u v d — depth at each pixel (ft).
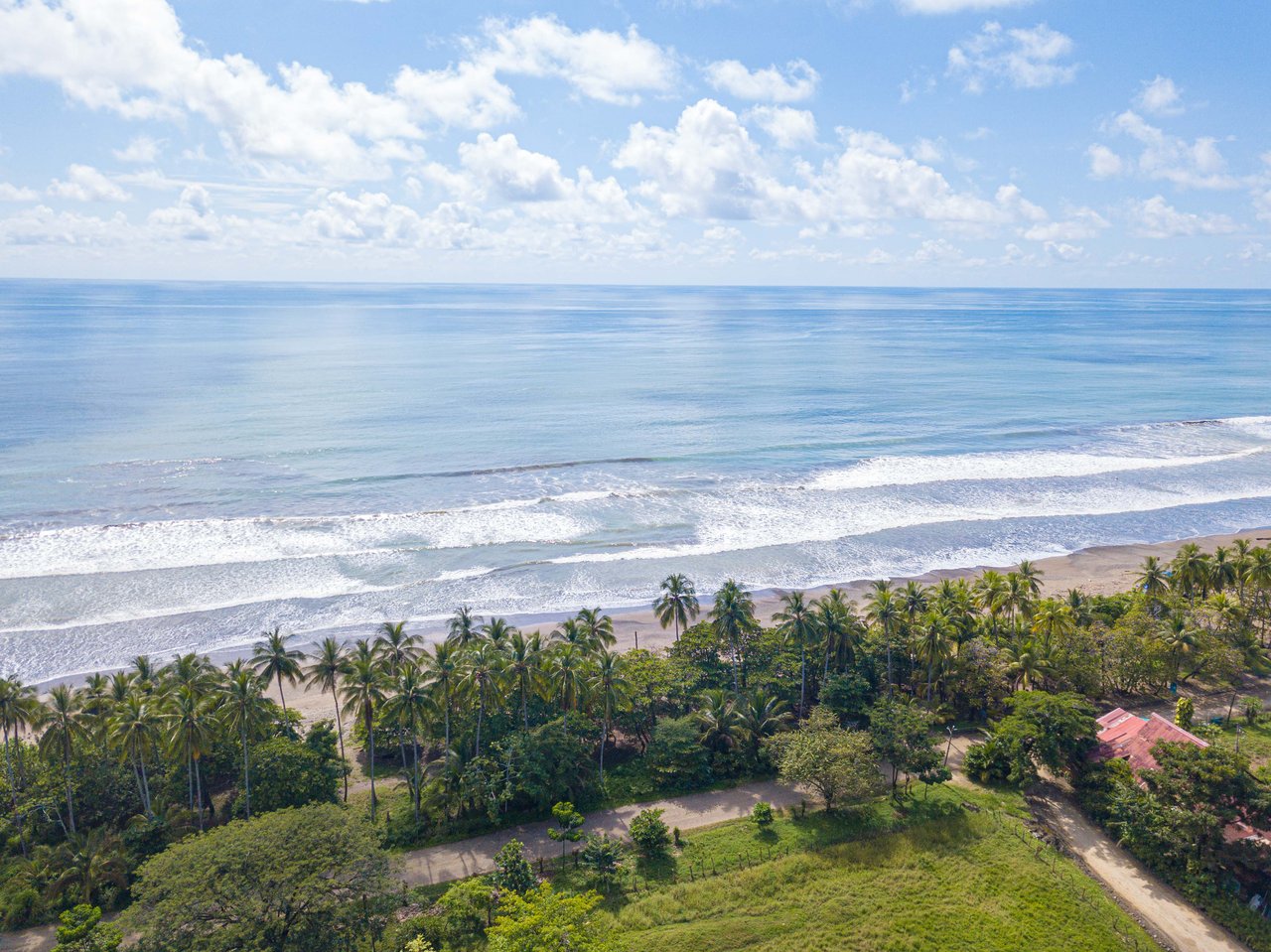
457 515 391.45
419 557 345.31
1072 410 639.76
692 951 151.53
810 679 243.40
